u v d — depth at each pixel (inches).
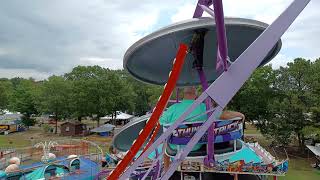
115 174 672.4
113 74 3715.6
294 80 2485.2
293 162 2059.5
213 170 984.9
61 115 3757.4
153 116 687.7
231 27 776.9
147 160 1092.5
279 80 2524.6
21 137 3378.4
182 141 912.9
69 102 3587.6
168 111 936.3
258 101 2502.5
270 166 1013.8
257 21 767.7
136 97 4443.9
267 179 1253.7
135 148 681.6
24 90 4124.0
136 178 1088.2
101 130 3437.5
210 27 739.4
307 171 1850.4
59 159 1681.8
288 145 2480.3
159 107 688.4
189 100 948.0
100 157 1809.8
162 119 932.0
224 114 975.0
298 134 2279.8
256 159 1083.9
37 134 3617.1
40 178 1332.4
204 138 966.4
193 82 1074.7
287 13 615.2
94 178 1459.2
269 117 2426.2
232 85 617.6
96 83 3533.5
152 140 883.4
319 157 2011.6
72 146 2150.6
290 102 2212.1
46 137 3356.3
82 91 3521.2
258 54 616.1
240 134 992.9
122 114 4212.6
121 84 3747.5
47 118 5305.1
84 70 3710.6
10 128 3828.7
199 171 989.8
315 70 2358.5
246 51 618.2
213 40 860.0
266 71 2514.8
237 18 749.3
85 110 3565.5
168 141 935.7
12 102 4466.0
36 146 2032.5
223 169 991.6
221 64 650.8
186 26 729.0
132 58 877.8
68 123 3508.9
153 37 761.6
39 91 3973.9
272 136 2317.9
